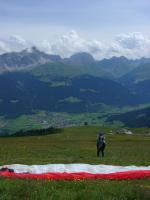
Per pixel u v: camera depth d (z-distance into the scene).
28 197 23.27
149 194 24.62
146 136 194.38
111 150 88.81
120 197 24.03
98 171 37.06
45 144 118.19
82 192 24.62
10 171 35.66
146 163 54.78
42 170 36.19
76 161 55.03
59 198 23.33
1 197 23.03
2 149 85.69
